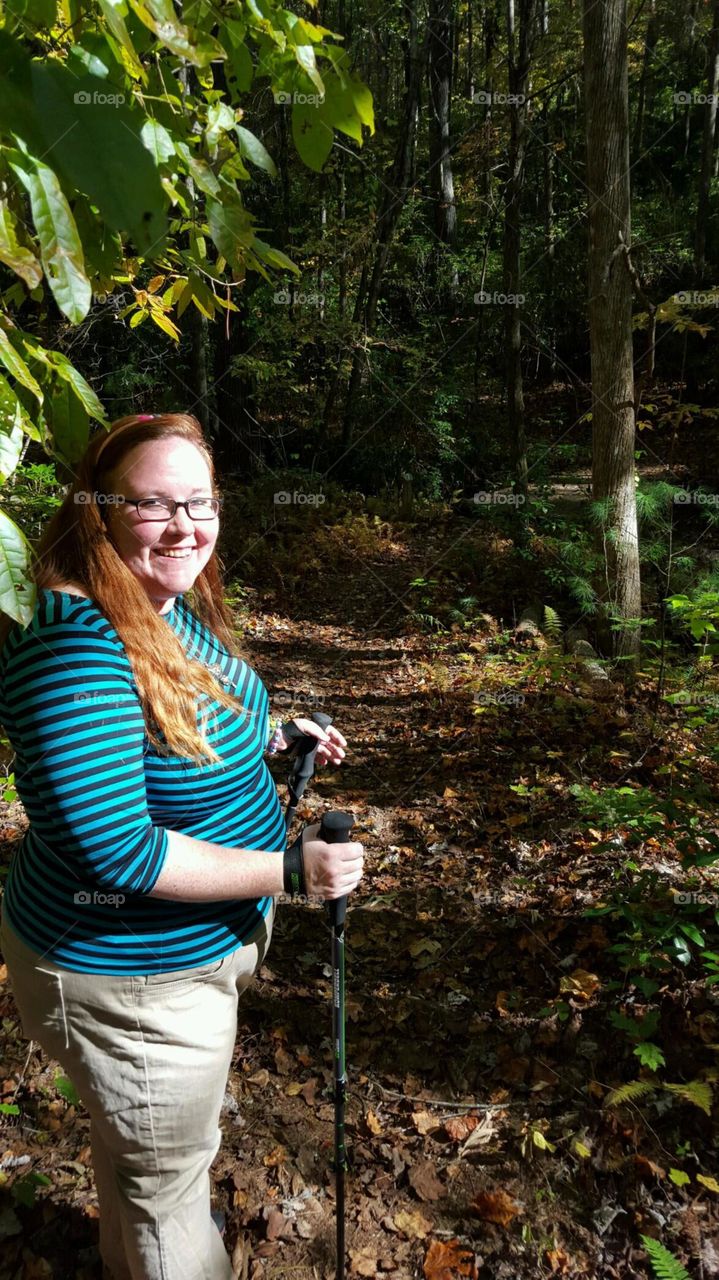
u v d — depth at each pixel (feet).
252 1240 7.02
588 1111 8.06
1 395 2.93
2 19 2.59
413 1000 9.68
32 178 2.34
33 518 16.63
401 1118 8.20
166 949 4.35
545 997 9.51
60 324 14.35
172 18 2.50
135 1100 4.41
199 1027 4.53
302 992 9.90
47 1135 7.84
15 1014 9.16
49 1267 6.65
